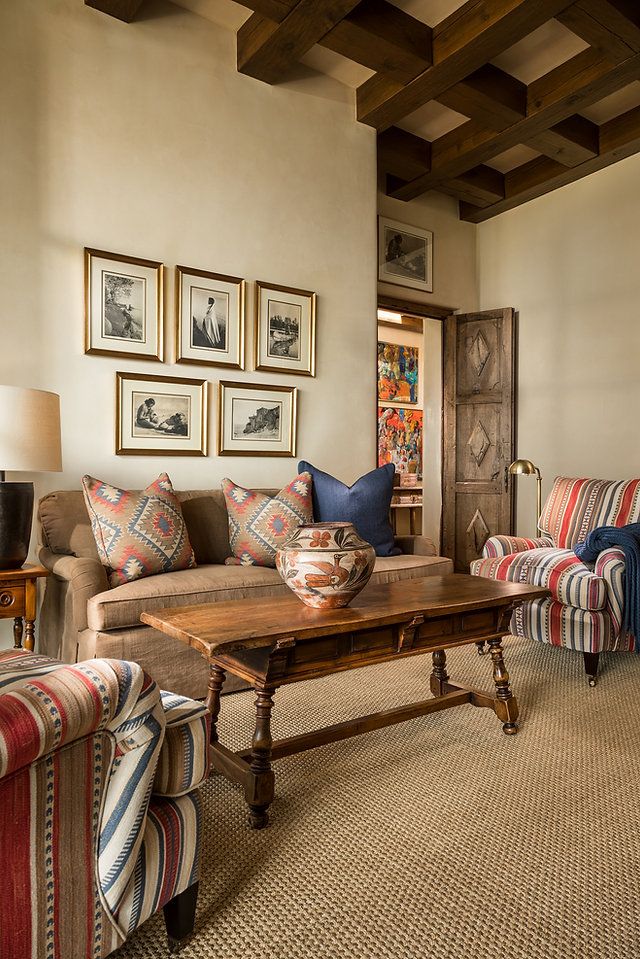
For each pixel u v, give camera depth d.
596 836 1.62
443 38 3.53
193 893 1.23
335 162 4.13
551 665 3.07
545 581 2.96
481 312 5.47
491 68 3.92
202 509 3.24
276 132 3.86
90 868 1.02
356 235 4.23
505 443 5.29
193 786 1.22
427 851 1.55
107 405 3.23
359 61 3.57
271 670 1.71
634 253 4.62
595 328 4.86
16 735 0.83
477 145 4.45
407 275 5.28
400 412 7.00
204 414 3.54
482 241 5.75
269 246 3.82
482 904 1.35
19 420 2.39
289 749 1.82
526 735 2.25
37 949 0.93
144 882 1.11
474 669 3.01
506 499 5.28
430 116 4.48
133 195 3.31
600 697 2.63
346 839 1.61
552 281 5.17
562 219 5.09
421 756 2.09
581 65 3.77
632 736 2.24
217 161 3.61
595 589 2.72
